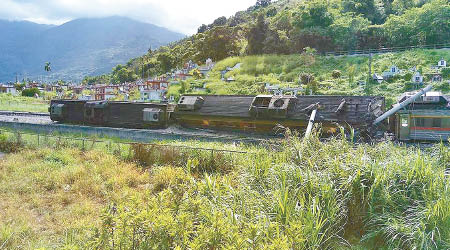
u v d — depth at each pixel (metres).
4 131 20.91
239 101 23.81
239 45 89.00
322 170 7.74
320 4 80.62
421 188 7.00
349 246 6.30
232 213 5.65
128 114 26.59
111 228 4.96
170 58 110.94
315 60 65.62
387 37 73.75
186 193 6.07
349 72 53.97
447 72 49.59
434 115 19.00
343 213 6.64
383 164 7.57
